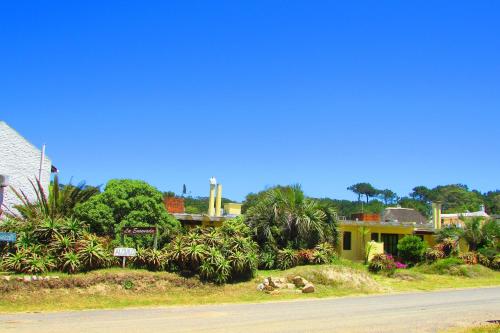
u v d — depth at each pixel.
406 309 16.22
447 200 111.56
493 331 11.84
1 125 23.88
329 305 16.84
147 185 21.48
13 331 11.00
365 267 27.45
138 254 18.83
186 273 18.77
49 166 25.42
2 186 22.30
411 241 31.70
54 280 15.94
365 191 114.56
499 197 97.88
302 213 23.84
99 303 15.24
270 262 22.56
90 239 18.16
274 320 13.38
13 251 17.39
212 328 11.98
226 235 20.97
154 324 12.33
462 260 30.11
